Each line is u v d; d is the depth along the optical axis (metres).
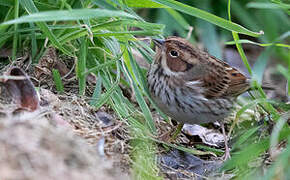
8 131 7.27
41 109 9.14
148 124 10.95
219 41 16.38
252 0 16.45
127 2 11.17
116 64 11.00
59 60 11.34
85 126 9.68
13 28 10.83
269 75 16.14
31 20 8.80
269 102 11.42
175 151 10.73
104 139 9.33
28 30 10.64
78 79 11.12
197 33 16.25
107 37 11.24
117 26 10.98
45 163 7.04
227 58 16.55
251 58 16.73
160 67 11.10
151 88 11.18
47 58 11.11
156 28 10.62
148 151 9.96
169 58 11.13
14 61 10.66
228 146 11.91
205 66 11.45
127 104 11.15
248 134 11.08
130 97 12.23
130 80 11.01
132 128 10.28
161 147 10.77
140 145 9.96
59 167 7.11
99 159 7.82
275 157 10.33
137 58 13.10
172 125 11.97
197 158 10.61
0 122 7.39
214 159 11.05
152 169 9.56
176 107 11.14
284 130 10.40
